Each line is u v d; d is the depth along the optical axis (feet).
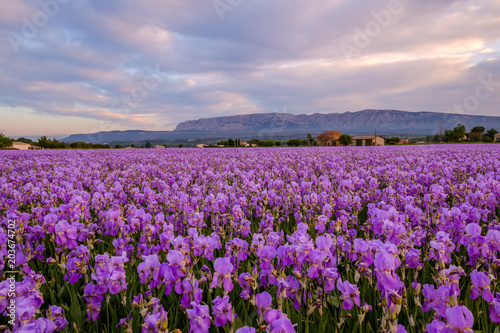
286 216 20.77
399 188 24.29
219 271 9.25
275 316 7.41
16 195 23.68
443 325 7.18
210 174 33.96
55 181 32.65
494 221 17.40
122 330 9.43
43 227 14.55
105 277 9.57
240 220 16.55
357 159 64.90
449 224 15.10
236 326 9.01
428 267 12.71
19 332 6.62
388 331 7.75
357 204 19.54
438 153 77.56
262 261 10.94
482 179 28.43
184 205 18.56
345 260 12.44
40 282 10.27
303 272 9.23
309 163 49.21
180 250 10.32
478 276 8.80
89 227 16.35
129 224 16.01
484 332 8.92
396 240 11.99
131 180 35.45
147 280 9.50
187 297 9.02
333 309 10.24
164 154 83.05
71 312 10.06
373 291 9.87
